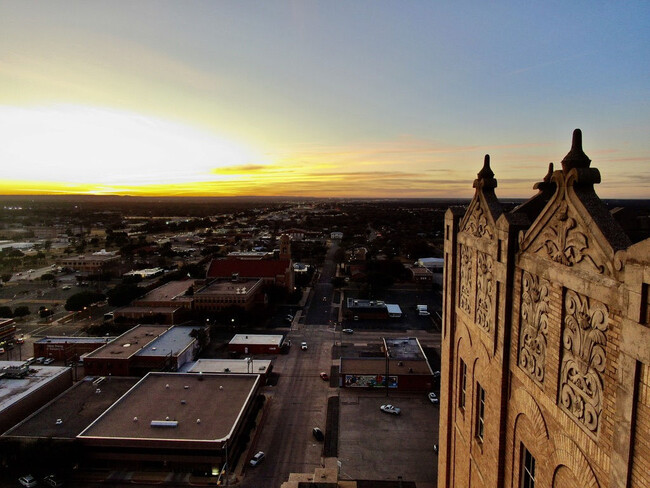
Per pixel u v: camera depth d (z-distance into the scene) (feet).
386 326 355.56
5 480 167.94
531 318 44.83
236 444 180.45
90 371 251.19
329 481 123.95
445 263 81.20
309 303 430.20
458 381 74.28
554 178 38.96
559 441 39.19
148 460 170.60
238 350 297.53
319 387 244.63
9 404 191.83
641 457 27.55
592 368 33.71
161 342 284.82
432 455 180.55
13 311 389.19
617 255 29.73
